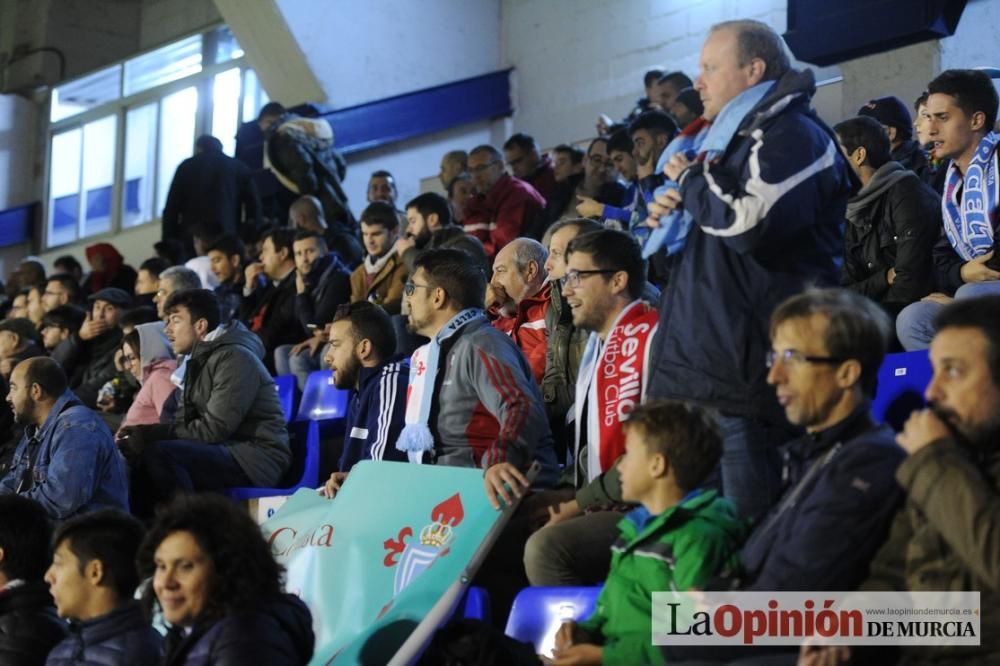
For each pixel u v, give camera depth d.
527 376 4.09
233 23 10.46
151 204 13.40
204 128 12.91
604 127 7.64
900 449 2.55
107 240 13.66
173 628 3.14
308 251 6.62
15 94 14.52
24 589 3.81
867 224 4.58
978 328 2.40
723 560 2.74
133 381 6.60
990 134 4.27
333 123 9.98
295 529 4.04
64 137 14.29
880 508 2.50
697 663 2.67
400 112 10.19
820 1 6.61
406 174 10.30
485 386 4.00
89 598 3.51
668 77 7.13
